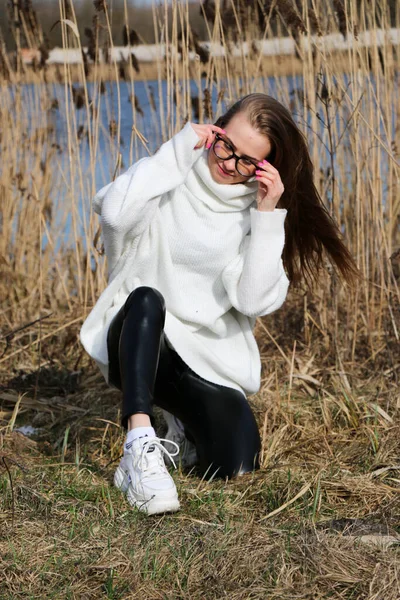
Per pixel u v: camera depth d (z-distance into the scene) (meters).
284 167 2.87
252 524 2.57
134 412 2.63
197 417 2.96
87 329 2.98
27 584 2.19
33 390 4.04
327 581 2.22
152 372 2.68
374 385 4.03
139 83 9.48
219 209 2.90
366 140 4.40
